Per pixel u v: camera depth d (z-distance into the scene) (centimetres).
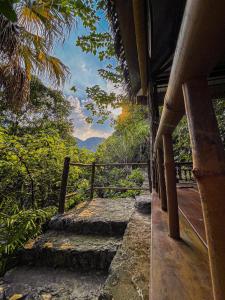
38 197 367
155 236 105
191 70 40
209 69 40
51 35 281
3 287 194
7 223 254
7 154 336
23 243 253
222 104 436
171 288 64
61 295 182
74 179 437
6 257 233
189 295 61
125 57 190
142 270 143
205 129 39
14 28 272
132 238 193
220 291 36
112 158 1013
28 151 353
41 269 226
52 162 389
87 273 217
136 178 754
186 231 112
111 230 268
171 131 95
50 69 340
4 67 293
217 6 27
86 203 379
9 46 273
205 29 30
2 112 587
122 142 1041
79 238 258
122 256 162
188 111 41
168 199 103
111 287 129
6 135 356
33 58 317
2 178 338
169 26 168
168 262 79
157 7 148
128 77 237
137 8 119
